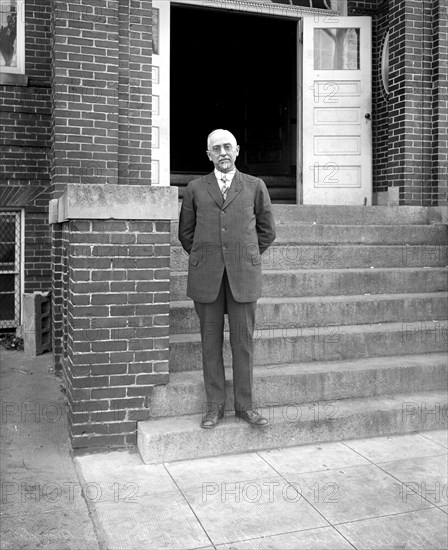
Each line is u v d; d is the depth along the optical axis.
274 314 5.40
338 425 4.61
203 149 14.77
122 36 6.29
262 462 4.23
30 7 7.83
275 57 11.92
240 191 4.25
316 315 5.52
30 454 4.44
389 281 6.11
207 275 4.22
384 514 3.55
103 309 4.34
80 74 6.06
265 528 3.39
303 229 6.32
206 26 12.37
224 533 3.35
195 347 4.91
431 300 5.89
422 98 7.63
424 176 7.68
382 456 4.35
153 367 4.47
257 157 12.25
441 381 5.22
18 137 7.82
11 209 7.94
